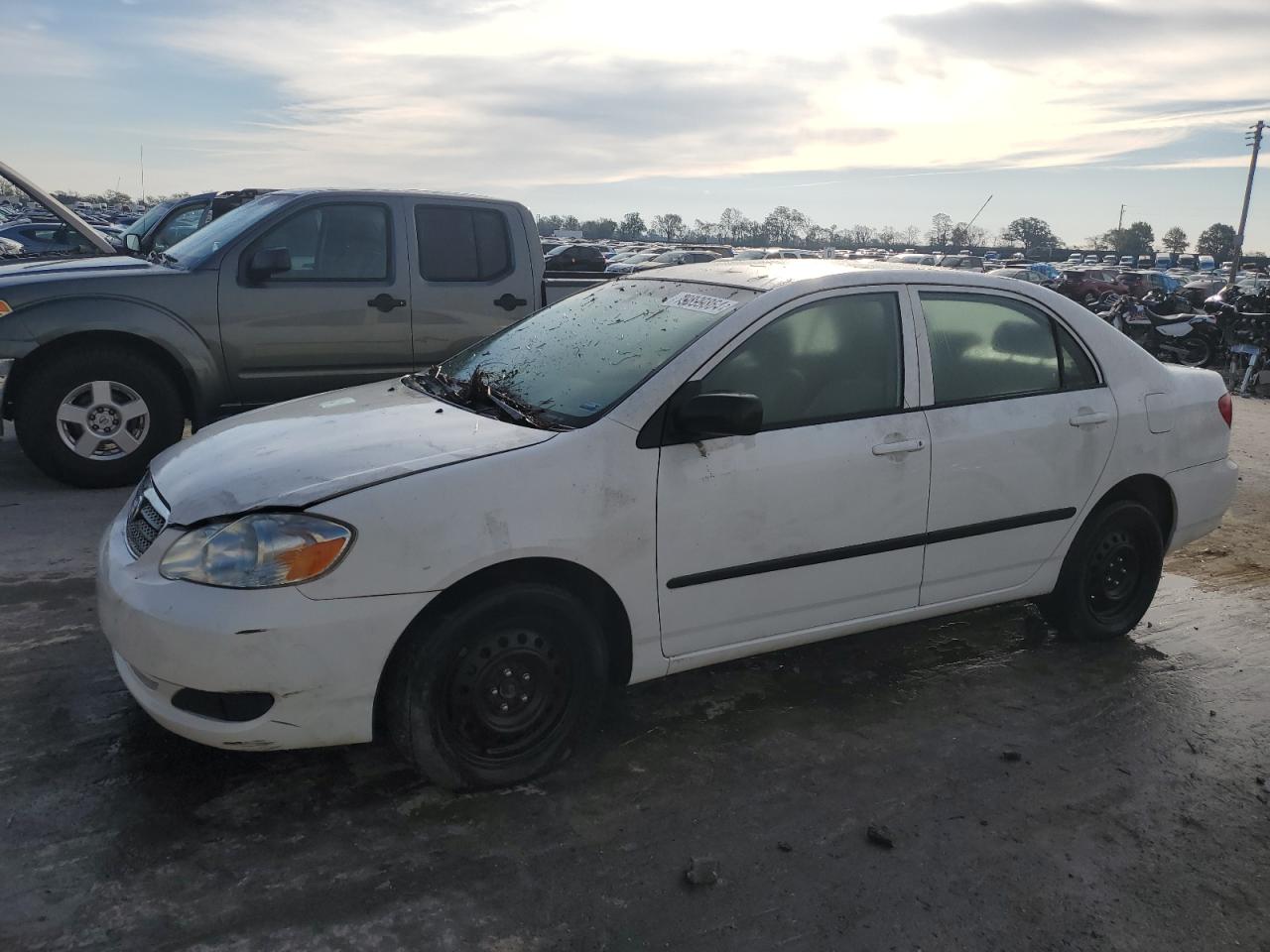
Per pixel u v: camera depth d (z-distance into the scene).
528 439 3.16
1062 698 4.02
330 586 2.78
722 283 3.84
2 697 3.55
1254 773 3.52
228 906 2.57
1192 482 4.56
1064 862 2.95
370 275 6.84
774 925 2.62
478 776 3.10
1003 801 3.26
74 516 5.63
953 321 3.93
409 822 2.97
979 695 4.02
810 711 3.81
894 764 3.46
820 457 3.50
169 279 6.25
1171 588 5.48
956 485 3.82
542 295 7.50
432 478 2.93
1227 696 4.12
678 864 2.85
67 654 3.91
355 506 2.83
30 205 41.59
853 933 2.61
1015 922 2.68
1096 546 4.37
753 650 3.57
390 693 2.97
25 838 2.80
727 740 3.56
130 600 2.87
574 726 3.25
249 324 6.46
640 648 3.32
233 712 2.84
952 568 3.92
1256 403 13.48
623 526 3.16
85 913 2.52
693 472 3.28
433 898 2.65
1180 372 4.64
